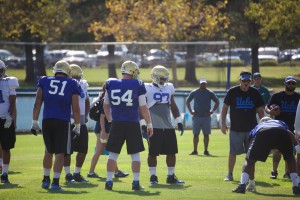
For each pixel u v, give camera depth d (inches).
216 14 4419.3
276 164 1327.5
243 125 1278.3
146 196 1050.7
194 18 4355.3
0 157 1390.3
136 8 4389.8
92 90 2719.0
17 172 1402.6
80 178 1249.4
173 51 3508.9
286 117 1333.7
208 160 1679.4
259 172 1429.6
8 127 1214.9
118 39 4382.4
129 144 1123.9
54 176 1117.1
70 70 1141.7
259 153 1083.9
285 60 5128.0
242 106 1278.3
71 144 1210.6
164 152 1226.0
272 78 4453.7
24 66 3882.9
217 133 2613.2
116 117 1124.5
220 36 4621.1
